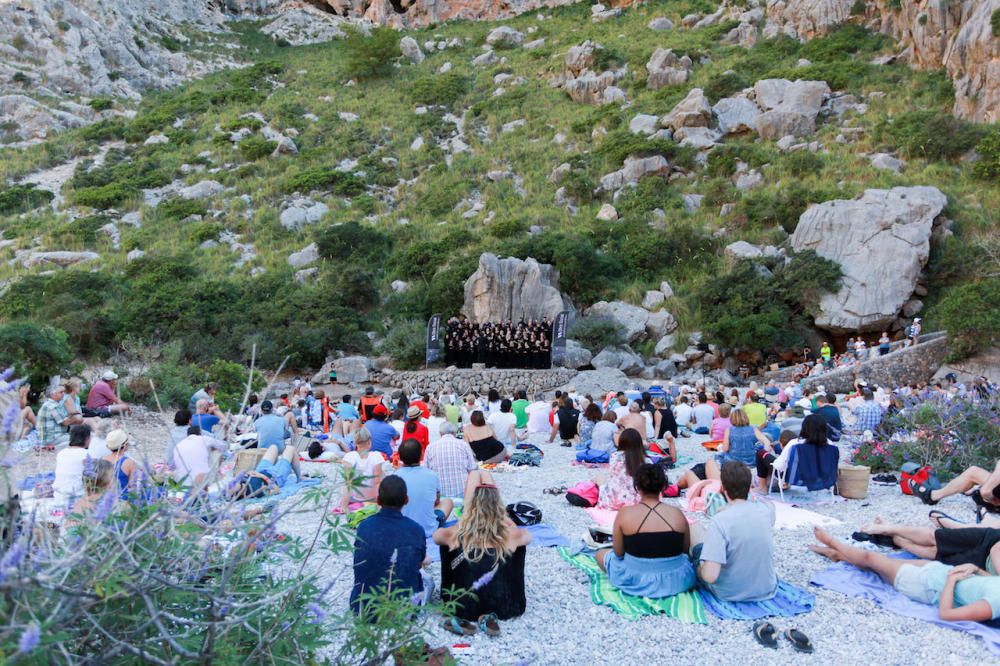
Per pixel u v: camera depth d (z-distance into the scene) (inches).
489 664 190.4
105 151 2443.4
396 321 1481.3
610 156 1940.2
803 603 229.1
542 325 1262.3
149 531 119.2
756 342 1269.7
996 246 1302.9
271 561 154.9
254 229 1879.9
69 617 102.8
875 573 253.6
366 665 142.7
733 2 2709.2
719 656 196.9
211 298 1487.5
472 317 1429.6
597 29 2915.8
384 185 2113.7
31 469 372.5
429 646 189.2
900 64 2071.9
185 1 3654.0
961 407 445.1
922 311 1327.5
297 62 3208.7
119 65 2960.1
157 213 1984.5
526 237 1624.0
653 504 238.4
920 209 1368.1
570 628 214.1
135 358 1190.9
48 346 720.3
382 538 203.0
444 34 3255.4
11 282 1555.1
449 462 342.6
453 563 217.5
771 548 232.2
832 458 358.6
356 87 2827.3
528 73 2699.3
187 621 110.0
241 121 2472.9
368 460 329.7
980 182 1528.1
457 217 1872.5
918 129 1702.8
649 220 1670.8
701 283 1432.1
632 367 1277.1
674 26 2790.4
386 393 1182.9
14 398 112.0
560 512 347.9
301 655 132.3
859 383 659.4
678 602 227.5
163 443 561.9
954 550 241.9
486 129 2379.4
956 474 414.0
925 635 209.2
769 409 740.7
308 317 1412.4
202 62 3250.5
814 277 1333.7
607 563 245.4
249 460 369.4
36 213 2032.5
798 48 2314.2
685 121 1963.6
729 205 1617.9
